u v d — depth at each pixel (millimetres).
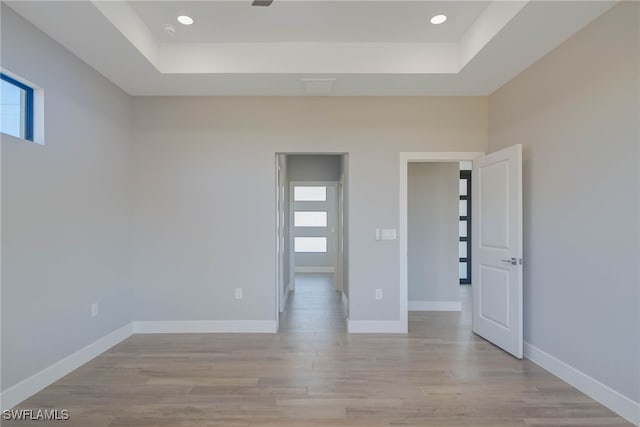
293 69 3299
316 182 6738
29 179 2484
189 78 3420
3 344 2289
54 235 2725
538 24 2490
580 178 2586
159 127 3928
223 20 2908
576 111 2621
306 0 2629
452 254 4918
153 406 2371
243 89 3725
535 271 3090
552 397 2498
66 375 2832
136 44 2830
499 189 3420
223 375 2844
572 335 2666
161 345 3527
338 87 3670
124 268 3750
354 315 3947
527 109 3209
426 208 4934
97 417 2240
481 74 3338
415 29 3074
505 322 3346
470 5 2709
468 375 2850
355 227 3967
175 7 2727
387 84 3586
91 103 3186
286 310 4941
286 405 2393
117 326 3605
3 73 2328
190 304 3943
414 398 2488
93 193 3215
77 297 2994
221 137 3945
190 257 3943
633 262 2180
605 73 2363
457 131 3959
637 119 2143
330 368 2980
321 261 8805
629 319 2205
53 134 2711
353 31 3102
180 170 3938
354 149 3965
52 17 2404
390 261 3967
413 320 4422
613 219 2312
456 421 2211
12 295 2355
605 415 2271
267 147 3961
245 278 3957
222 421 2203
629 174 2199
